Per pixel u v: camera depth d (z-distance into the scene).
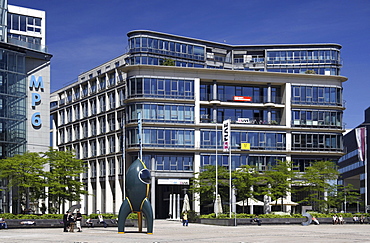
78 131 107.38
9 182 58.81
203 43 103.81
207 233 42.03
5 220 48.62
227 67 107.94
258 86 91.00
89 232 43.44
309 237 37.41
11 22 80.00
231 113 89.25
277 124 89.88
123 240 33.06
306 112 89.94
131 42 94.81
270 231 46.03
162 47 96.31
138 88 83.81
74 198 63.84
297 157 88.88
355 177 143.12
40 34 82.88
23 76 68.38
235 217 58.38
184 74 85.75
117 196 89.81
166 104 84.56
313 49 108.12
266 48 109.38
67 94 115.00
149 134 83.38
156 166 83.25
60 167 63.56
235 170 80.69
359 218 66.94
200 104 86.88
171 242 31.41
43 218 51.72
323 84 91.00
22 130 67.31
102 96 99.44
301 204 89.19
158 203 92.19
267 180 77.56
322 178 78.50
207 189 76.88
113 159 92.94
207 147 85.56
